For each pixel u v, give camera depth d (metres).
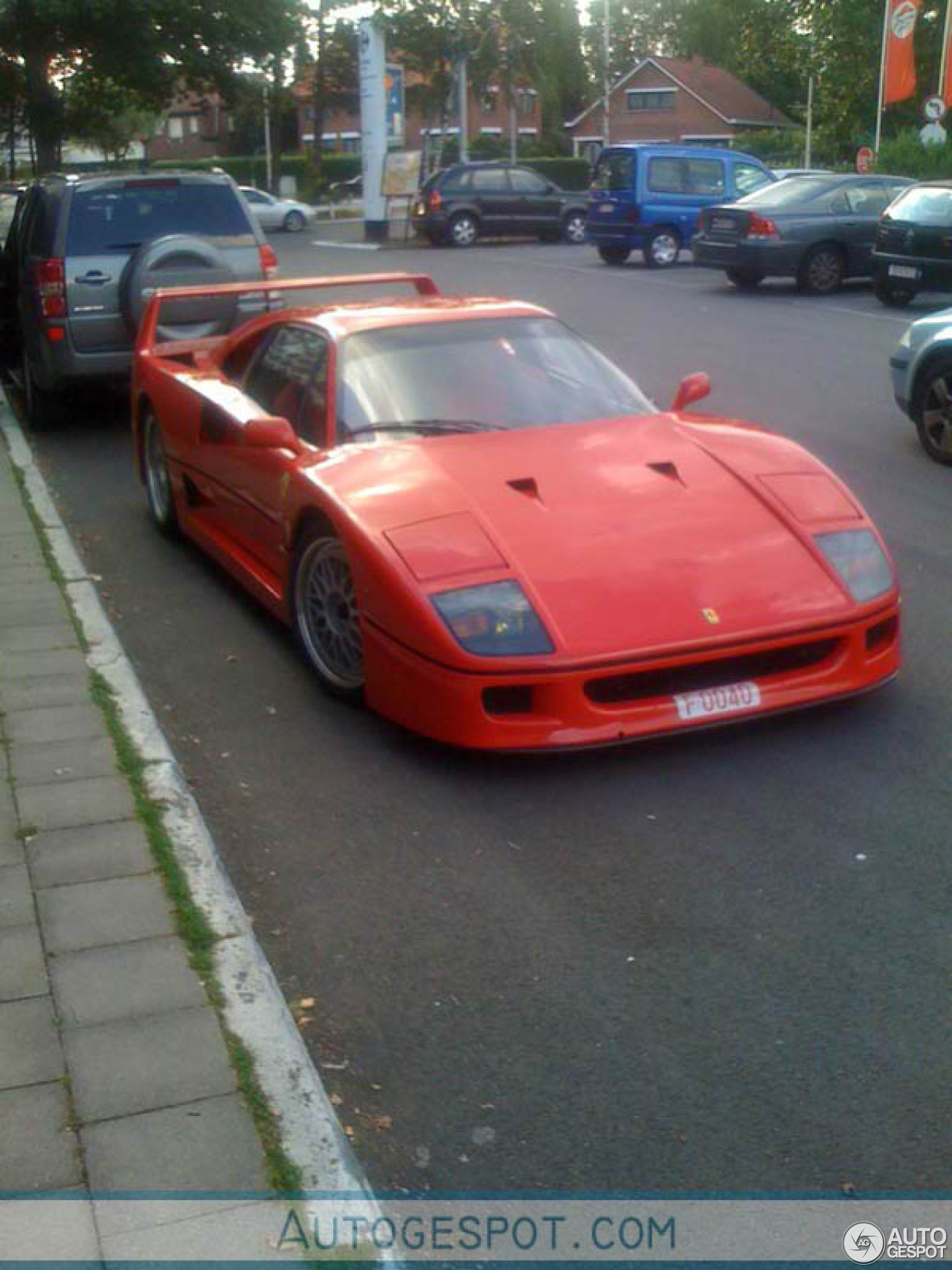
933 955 3.41
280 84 59.72
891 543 7.15
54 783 4.34
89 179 10.22
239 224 10.52
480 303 6.25
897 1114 2.85
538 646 4.26
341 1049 3.12
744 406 11.01
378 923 3.65
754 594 4.50
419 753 4.69
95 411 11.84
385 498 4.79
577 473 4.96
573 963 3.43
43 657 5.54
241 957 3.38
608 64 52.06
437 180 30.91
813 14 49.66
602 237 24.62
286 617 5.52
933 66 44.59
